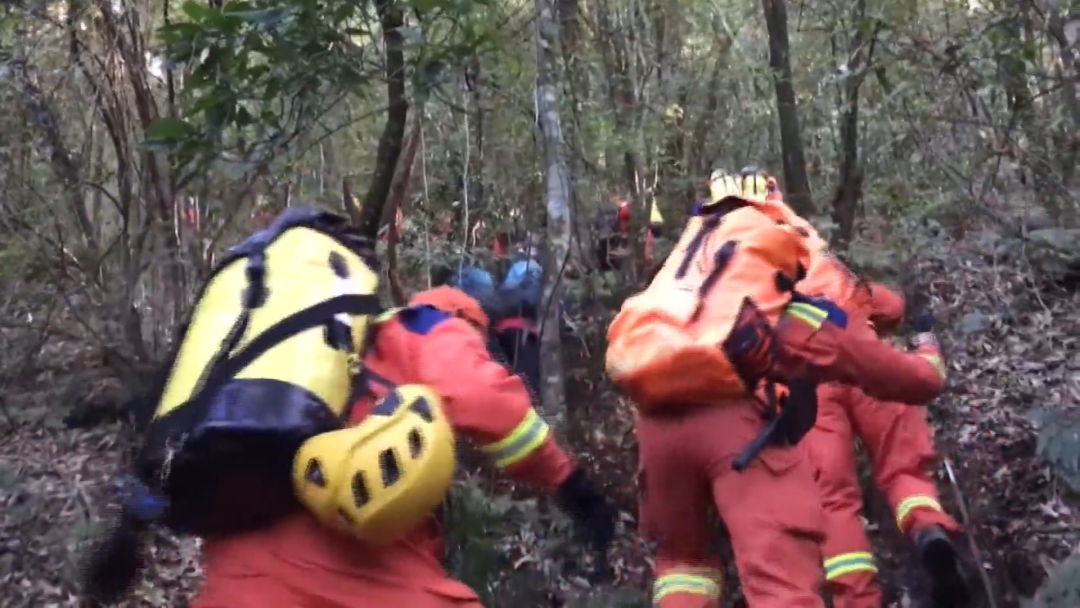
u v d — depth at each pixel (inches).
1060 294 270.4
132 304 226.7
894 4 248.1
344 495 86.8
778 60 270.5
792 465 127.3
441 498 89.5
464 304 114.6
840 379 130.0
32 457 219.3
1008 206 275.1
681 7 289.1
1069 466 172.7
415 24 203.5
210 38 171.6
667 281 134.5
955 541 164.2
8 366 245.1
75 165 236.5
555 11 197.8
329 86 185.0
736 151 317.7
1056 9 227.8
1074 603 142.3
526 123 218.2
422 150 201.3
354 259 103.3
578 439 195.0
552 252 181.5
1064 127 238.2
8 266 235.0
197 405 90.7
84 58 229.6
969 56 232.2
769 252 131.2
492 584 160.7
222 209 231.0
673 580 136.9
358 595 92.1
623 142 234.2
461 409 93.5
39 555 181.8
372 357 98.2
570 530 168.9
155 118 220.5
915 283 229.6
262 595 90.9
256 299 95.7
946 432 213.6
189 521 92.7
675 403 129.3
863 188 295.0
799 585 121.0
